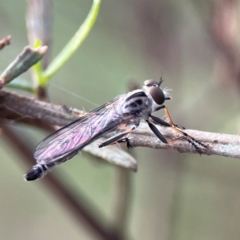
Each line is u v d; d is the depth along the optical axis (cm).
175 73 30
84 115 28
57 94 30
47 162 28
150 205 30
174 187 30
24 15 30
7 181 34
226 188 30
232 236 30
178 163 30
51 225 34
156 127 27
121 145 28
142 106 28
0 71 30
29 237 34
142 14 30
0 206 34
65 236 34
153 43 30
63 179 29
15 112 27
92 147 28
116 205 28
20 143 28
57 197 29
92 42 30
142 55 30
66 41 30
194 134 27
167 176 30
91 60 30
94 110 28
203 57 30
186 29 30
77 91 30
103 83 30
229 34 29
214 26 29
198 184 30
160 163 30
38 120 28
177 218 30
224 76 29
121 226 28
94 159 28
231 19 29
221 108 30
